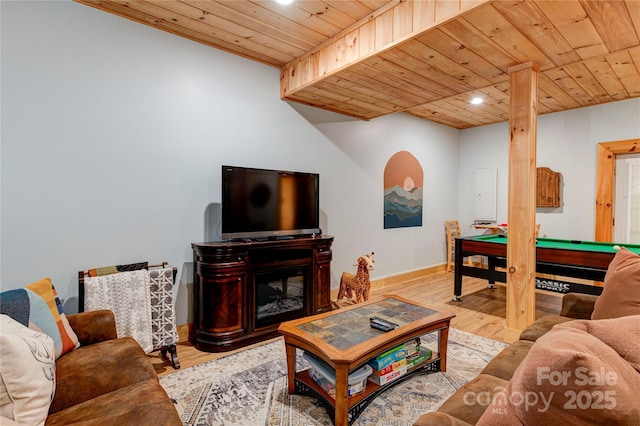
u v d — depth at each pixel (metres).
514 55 2.54
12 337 1.20
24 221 2.31
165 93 2.91
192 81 3.05
